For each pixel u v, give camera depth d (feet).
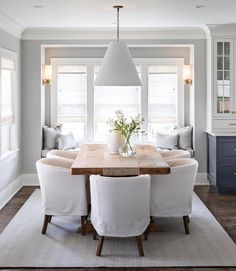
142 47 23.63
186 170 13.65
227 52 21.08
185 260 12.21
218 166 20.61
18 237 14.21
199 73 22.22
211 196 20.17
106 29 21.47
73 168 12.86
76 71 23.88
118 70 15.74
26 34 21.68
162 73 23.90
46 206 14.14
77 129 24.20
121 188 12.07
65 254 12.69
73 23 20.04
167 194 13.74
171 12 17.67
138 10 17.20
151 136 24.20
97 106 24.20
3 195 18.51
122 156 15.26
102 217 12.33
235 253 12.75
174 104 24.08
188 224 15.60
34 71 22.08
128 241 13.83
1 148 18.56
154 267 11.75
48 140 22.70
